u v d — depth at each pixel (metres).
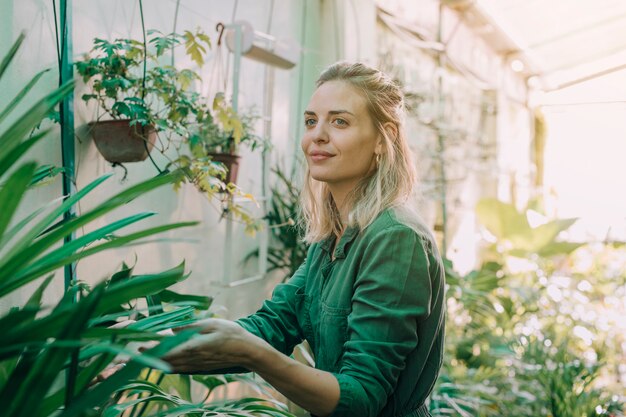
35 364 0.59
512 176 7.88
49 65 1.73
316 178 1.12
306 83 3.51
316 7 3.64
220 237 2.70
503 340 3.71
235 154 2.33
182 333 0.56
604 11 5.91
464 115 6.43
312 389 0.87
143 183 0.65
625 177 7.44
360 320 0.99
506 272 4.66
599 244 5.12
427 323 1.07
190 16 2.43
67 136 1.73
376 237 1.03
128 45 1.85
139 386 1.04
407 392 1.07
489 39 6.88
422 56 5.41
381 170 1.10
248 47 2.53
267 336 1.20
